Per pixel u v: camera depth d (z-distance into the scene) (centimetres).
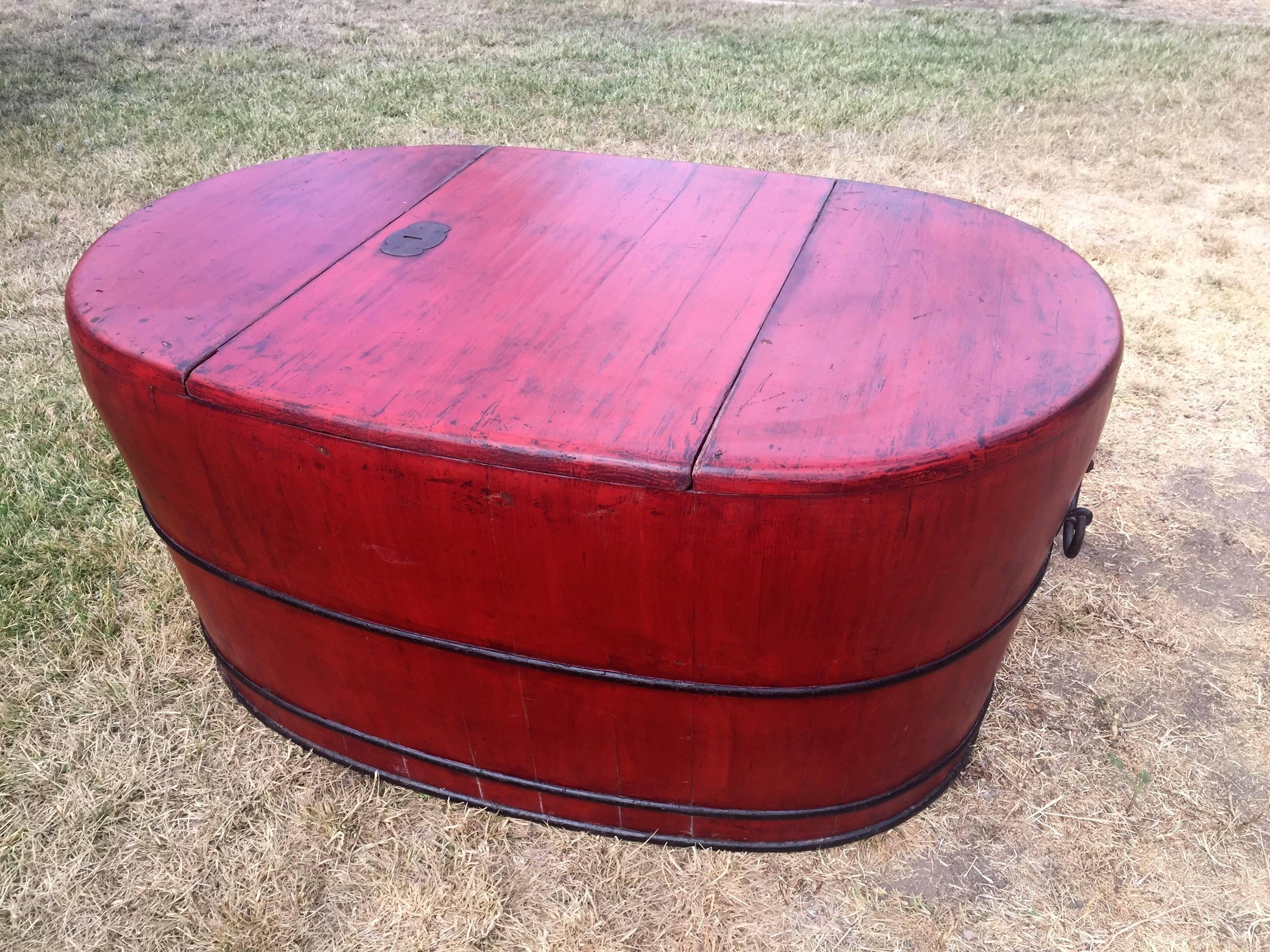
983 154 483
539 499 124
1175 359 322
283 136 498
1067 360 136
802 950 160
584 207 188
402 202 191
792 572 124
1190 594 234
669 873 171
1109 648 219
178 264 166
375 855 174
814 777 159
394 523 134
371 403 129
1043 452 126
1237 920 164
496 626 143
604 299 154
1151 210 427
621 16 738
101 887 168
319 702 178
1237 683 210
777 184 199
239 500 145
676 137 502
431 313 151
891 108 538
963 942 161
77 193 440
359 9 760
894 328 145
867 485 116
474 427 124
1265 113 536
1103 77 591
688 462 117
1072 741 197
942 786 183
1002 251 169
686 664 139
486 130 507
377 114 533
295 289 158
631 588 130
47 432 283
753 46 661
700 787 161
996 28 699
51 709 201
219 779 188
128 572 237
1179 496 266
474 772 173
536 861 173
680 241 174
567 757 162
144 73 599
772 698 142
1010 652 217
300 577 152
